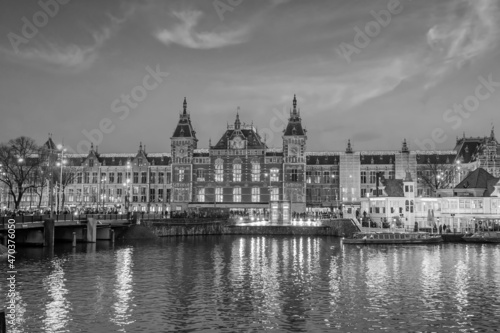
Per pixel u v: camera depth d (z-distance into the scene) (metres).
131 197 167.38
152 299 47.75
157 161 169.50
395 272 62.31
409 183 118.19
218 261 71.88
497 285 54.38
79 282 54.81
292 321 41.09
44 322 40.28
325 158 169.62
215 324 40.19
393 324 40.41
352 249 87.31
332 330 38.94
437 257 75.56
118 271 61.97
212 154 158.88
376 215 119.00
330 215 141.12
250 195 156.75
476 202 111.81
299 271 63.25
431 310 44.34
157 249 86.69
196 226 120.50
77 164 174.00
